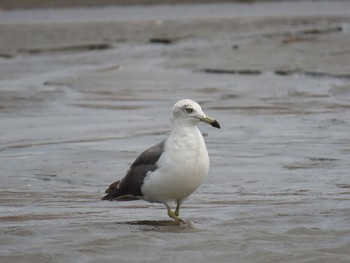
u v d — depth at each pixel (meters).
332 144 16.36
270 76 25.70
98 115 20.45
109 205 12.27
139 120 19.59
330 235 10.16
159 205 12.27
